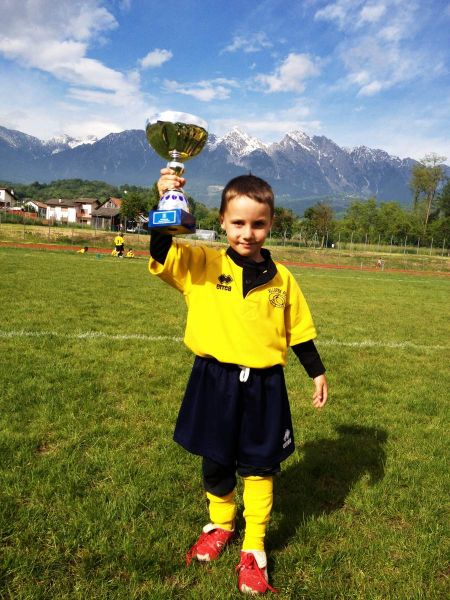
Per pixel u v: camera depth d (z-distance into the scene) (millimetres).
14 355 5652
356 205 99688
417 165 91438
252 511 2320
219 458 2271
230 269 2277
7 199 104562
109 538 2506
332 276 27281
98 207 98312
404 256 53688
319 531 2689
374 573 2373
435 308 14289
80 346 6363
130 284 14039
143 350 6391
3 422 3777
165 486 3014
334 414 4566
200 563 2404
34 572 2234
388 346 8078
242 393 2256
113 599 2105
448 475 3420
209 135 2242
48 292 11062
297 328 2463
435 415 4781
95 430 3748
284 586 2283
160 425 3928
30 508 2670
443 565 2469
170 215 1972
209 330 2244
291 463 3512
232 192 2164
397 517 2902
